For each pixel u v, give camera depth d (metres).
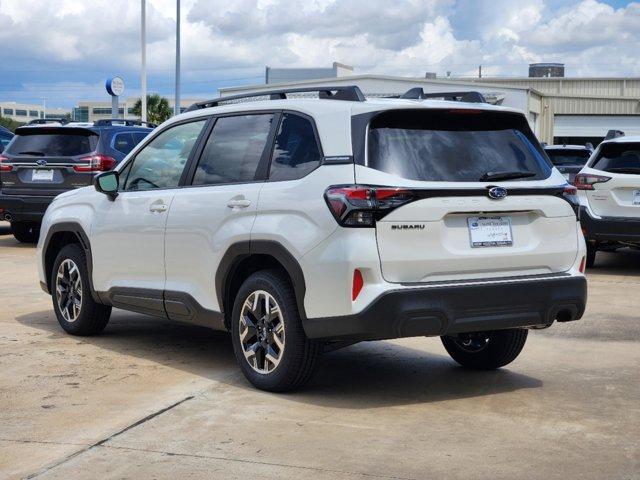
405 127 5.31
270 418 5.05
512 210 5.41
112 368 6.21
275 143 5.70
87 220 7.05
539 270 5.57
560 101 62.03
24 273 11.04
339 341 5.39
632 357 6.76
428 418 5.10
